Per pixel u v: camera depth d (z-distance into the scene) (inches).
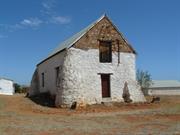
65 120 852.6
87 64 1274.6
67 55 1245.7
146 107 1184.8
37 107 1192.8
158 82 3154.5
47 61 1539.1
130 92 1316.4
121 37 1353.3
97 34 1310.3
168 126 731.4
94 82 1277.1
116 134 635.5
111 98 1301.7
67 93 1207.6
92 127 730.2
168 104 1266.0
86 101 1241.4
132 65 1357.0
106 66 1311.5
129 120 844.6
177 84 3120.1
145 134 628.4
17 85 3036.4
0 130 690.8
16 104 1263.5
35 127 730.8
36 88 1731.1
